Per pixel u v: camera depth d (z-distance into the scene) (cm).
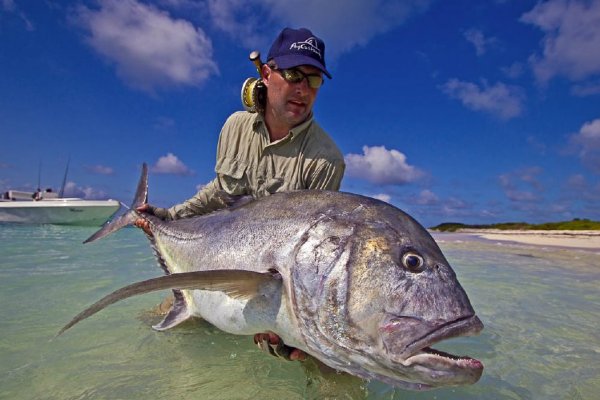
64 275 192
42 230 491
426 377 69
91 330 118
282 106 125
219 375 92
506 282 204
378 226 83
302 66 121
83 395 82
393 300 74
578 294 177
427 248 80
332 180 130
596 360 103
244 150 136
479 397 85
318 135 134
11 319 125
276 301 89
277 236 93
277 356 98
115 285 172
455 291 74
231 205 116
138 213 143
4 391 82
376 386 89
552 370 97
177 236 126
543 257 326
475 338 119
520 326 130
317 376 91
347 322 77
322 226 87
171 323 119
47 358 98
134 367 95
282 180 131
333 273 81
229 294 88
